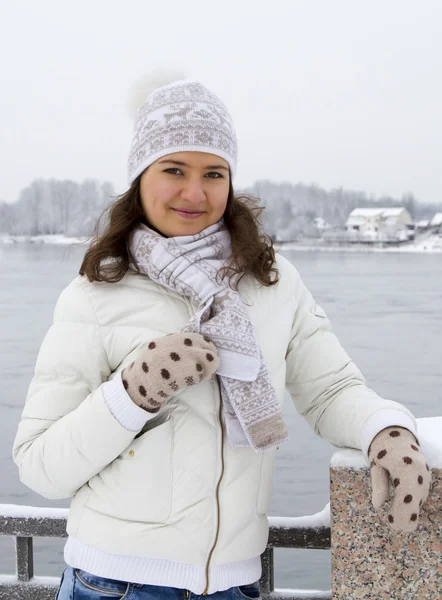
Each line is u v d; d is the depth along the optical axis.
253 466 1.71
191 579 1.63
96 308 1.74
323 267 97.56
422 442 1.70
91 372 1.70
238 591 1.72
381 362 30.86
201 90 1.80
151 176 1.78
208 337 1.63
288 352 1.92
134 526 1.63
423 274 86.31
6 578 2.38
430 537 1.59
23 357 30.77
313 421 1.90
